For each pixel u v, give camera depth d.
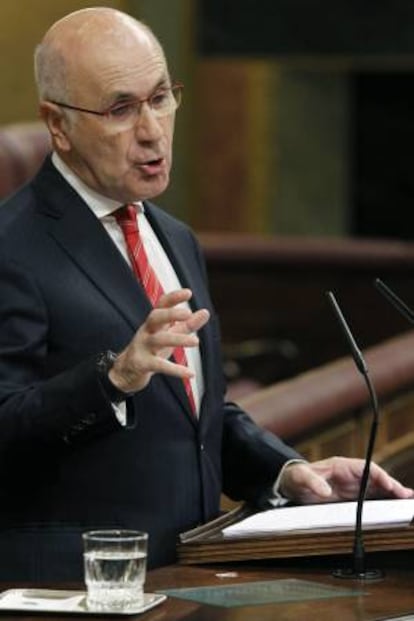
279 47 24.52
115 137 7.35
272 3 24.45
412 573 6.93
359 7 24.23
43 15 23.11
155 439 7.51
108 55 7.33
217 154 27.14
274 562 7.11
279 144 27.31
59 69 7.43
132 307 7.49
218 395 7.90
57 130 7.55
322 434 11.02
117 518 7.41
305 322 22.16
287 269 22.05
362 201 28.69
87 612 6.17
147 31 7.50
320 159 27.70
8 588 6.77
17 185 17.28
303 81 27.36
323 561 7.11
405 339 13.35
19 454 7.16
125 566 6.21
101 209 7.65
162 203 27.11
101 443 7.40
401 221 29.23
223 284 22.27
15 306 7.32
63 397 6.92
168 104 7.46
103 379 6.84
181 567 7.05
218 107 26.95
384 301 21.89
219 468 7.88
